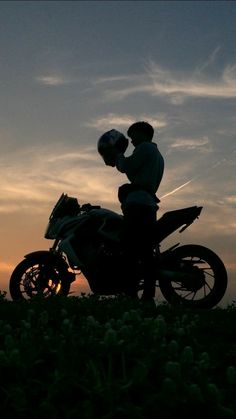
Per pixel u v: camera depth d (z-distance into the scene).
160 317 4.04
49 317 5.32
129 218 7.29
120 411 2.36
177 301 7.34
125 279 7.44
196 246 7.33
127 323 4.31
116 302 6.42
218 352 4.22
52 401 2.55
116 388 2.53
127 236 7.30
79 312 5.86
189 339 4.49
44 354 3.22
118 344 3.25
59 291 8.12
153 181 7.42
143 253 7.29
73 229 7.78
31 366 2.95
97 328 4.17
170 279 7.25
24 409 2.48
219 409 2.50
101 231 7.62
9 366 2.92
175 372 2.81
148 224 7.26
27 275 8.11
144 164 7.39
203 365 3.21
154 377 2.97
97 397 2.47
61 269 8.09
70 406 2.54
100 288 7.65
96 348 3.24
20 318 5.37
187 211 7.14
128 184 7.42
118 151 7.64
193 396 2.51
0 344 4.03
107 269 7.50
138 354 3.25
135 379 2.67
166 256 7.31
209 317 5.80
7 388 2.82
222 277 7.16
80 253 7.70
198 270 7.23
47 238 8.27
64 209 8.04
